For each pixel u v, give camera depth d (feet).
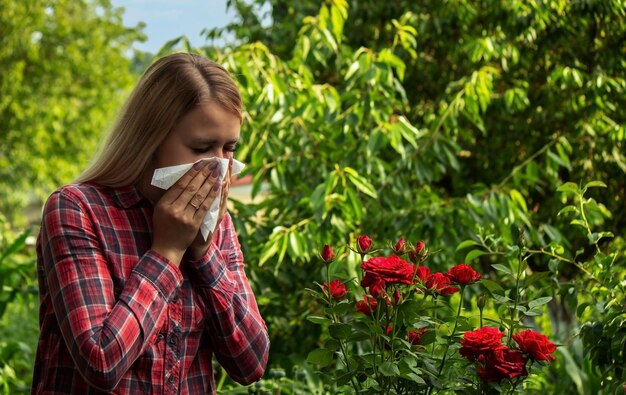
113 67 67.10
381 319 6.61
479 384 6.63
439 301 7.12
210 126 5.18
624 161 16.05
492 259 15.76
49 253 5.04
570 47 16.53
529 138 17.06
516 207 12.98
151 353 5.13
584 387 11.80
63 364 5.15
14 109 56.70
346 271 12.56
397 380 6.70
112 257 5.12
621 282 8.41
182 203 5.13
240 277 5.89
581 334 8.41
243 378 5.72
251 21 19.65
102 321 4.89
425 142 14.52
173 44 13.29
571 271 16.31
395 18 17.95
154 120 5.19
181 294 5.32
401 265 6.31
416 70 17.70
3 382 13.64
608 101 15.98
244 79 12.94
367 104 13.32
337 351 6.88
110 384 4.82
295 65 13.88
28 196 68.90
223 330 5.50
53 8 63.82
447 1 16.70
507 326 7.32
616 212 16.29
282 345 13.96
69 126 63.00
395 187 14.17
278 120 13.34
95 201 5.18
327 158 14.34
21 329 17.49
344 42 18.02
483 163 17.49
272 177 13.53
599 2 15.37
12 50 58.49
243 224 13.62
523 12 16.12
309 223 12.54
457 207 13.23
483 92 14.19
